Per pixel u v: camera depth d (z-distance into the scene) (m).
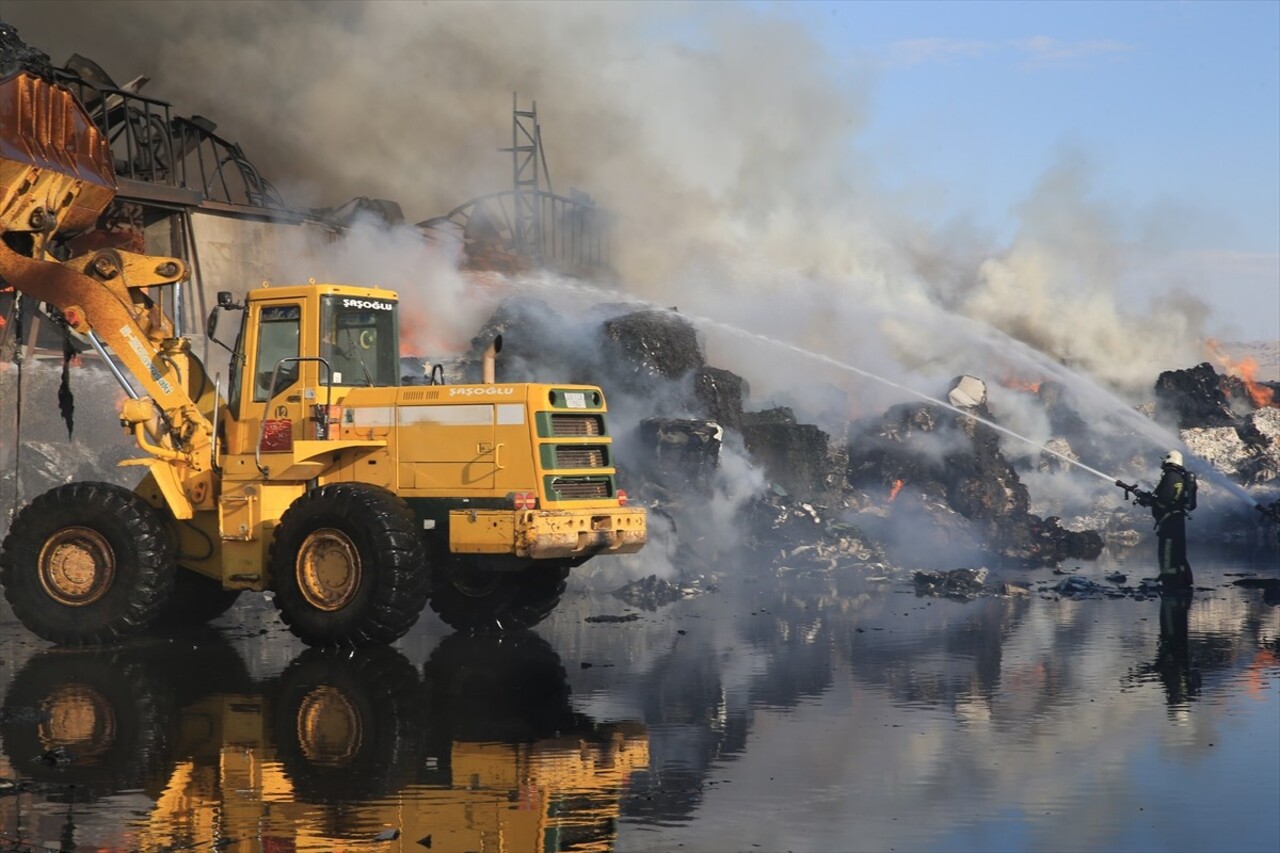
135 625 14.30
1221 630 15.70
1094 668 13.05
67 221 15.68
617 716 10.76
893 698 11.53
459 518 14.24
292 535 13.94
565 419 14.57
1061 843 7.46
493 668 12.98
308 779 8.77
